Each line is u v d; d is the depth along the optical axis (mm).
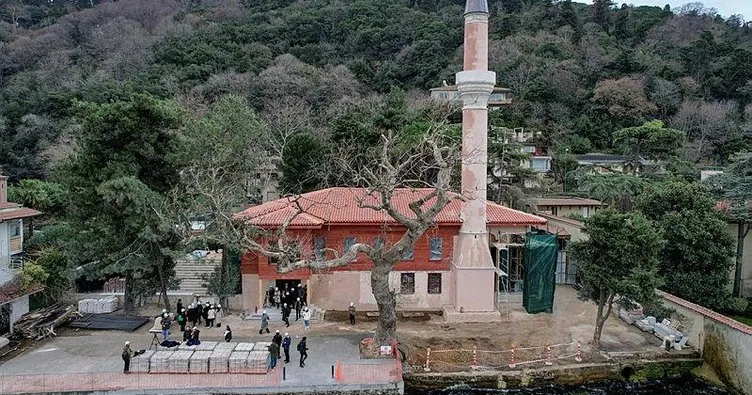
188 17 124312
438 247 41156
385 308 31672
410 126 61781
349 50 107938
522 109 92312
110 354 31984
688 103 92250
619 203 62562
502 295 44406
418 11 117625
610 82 95812
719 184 45438
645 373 33031
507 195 61688
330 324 37531
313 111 84125
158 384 27688
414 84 95812
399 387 28359
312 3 128250
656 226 40094
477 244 39156
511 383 31250
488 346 34625
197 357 28797
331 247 40938
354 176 38062
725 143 87375
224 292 39500
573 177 74438
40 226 56125
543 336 36250
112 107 39031
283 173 62281
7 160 79062
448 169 33281
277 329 36250
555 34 111625
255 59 98625
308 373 29188
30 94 90625
